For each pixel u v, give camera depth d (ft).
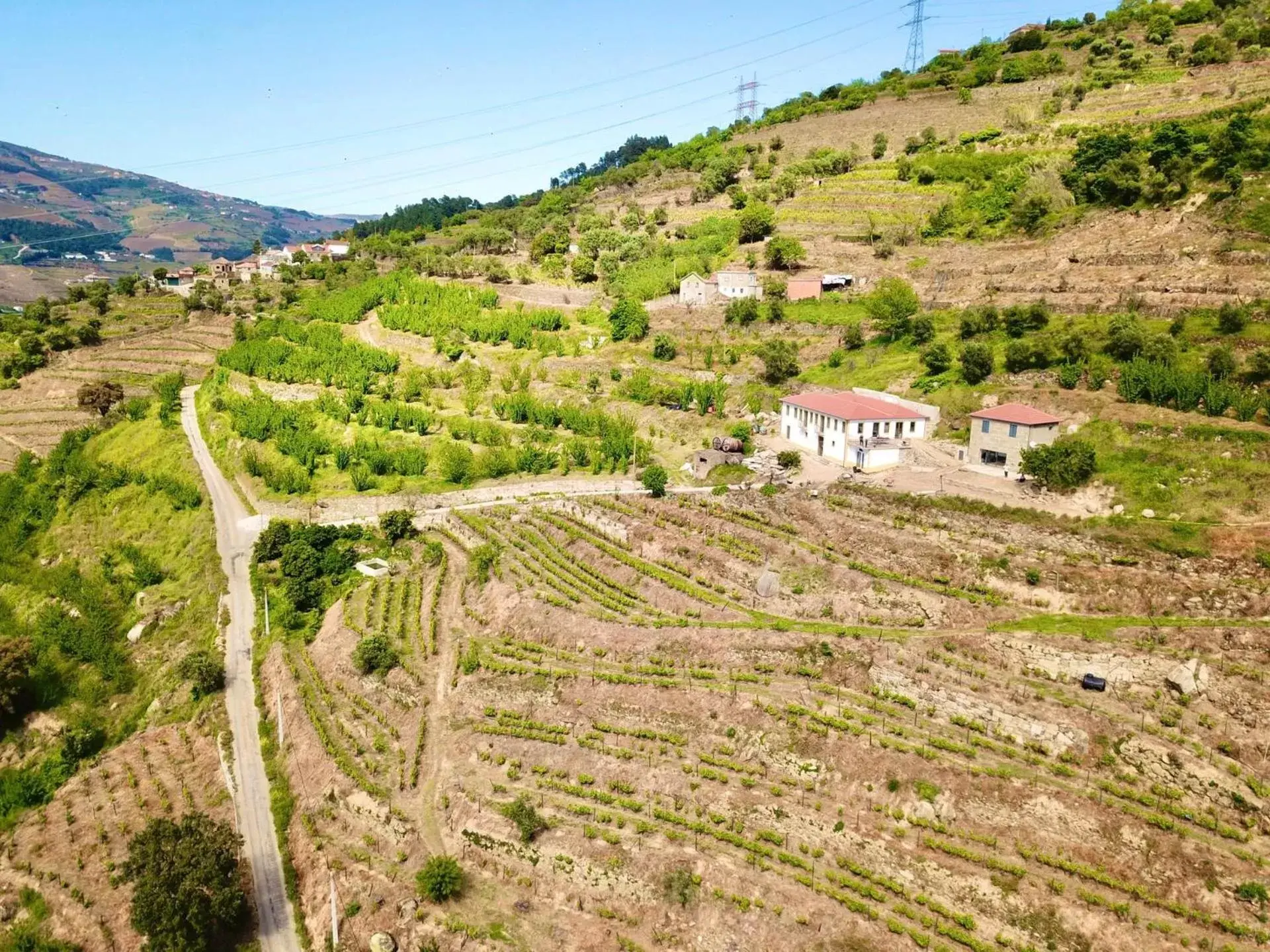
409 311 569.64
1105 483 250.98
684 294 513.45
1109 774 171.63
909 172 589.73
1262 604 197.06
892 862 169.48
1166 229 369.30
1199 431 253.03
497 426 397.19
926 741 187.01
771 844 181.47
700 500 296.30
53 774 264.72
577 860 188.44
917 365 359.87
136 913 191.21
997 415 282.77
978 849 166.91
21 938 207.72
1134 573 214.28
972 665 201.77
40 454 498.69
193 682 285.64
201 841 201.57
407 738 235.81
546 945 177.06
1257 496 227.81
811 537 260.83
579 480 345.72
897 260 479.41
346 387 468.34
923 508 258.57
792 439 346.74
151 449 448.65
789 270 510.58
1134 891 152.66
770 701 206.80
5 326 627.05
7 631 341.41
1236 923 145.18
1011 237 446.60
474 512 334.24
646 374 423.23
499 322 521.24
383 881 197.26
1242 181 357.00
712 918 171.63
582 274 602.44
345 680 265.13
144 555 369.71
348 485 377.09
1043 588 218.18
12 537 405.39
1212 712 177.68
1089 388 294.87
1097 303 341.41
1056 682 194.70
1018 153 541.75
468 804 209.46
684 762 203.21
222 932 197.16
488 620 269.03
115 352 595.47
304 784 234.38
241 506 385.29
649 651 234.38
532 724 225.35
